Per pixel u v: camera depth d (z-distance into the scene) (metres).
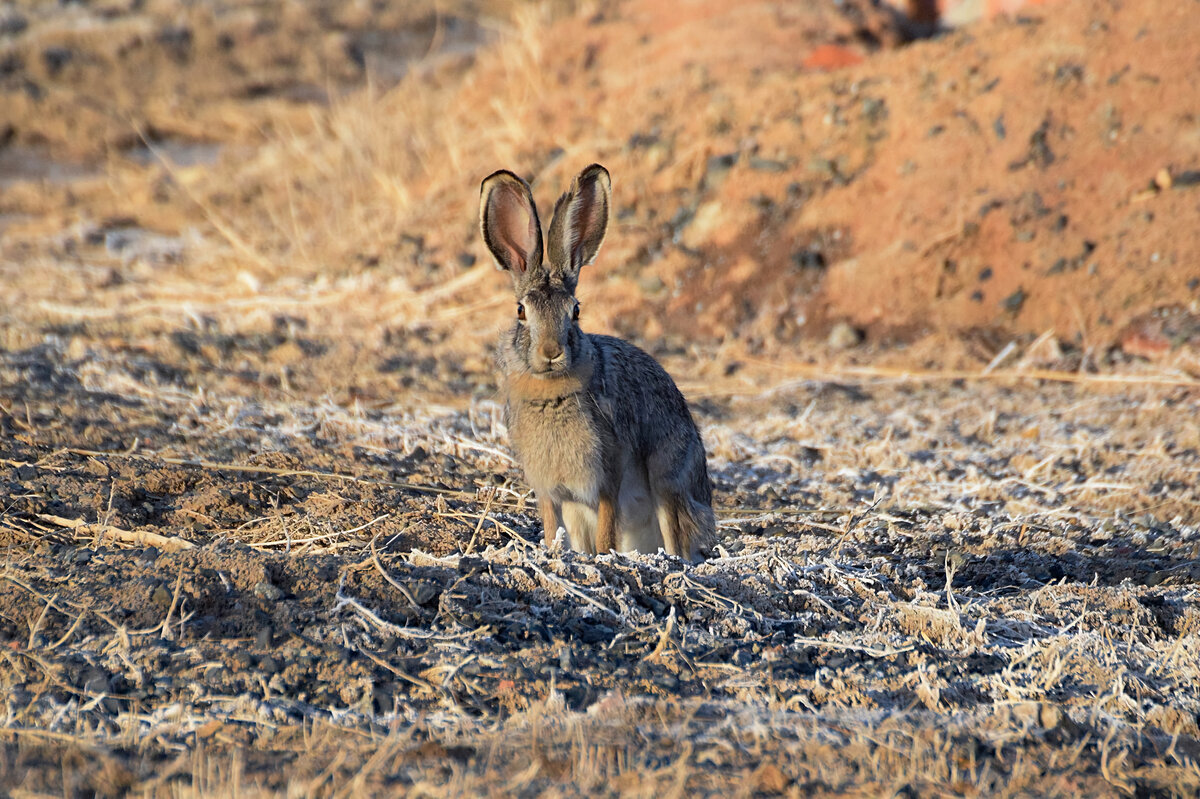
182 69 45.66
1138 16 24.56
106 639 8.51
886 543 13.27
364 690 7.98
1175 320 20.81
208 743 7.13
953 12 32.03
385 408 18.41
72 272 26.05
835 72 27.30
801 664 8.72
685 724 7.48
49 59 44.22
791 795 6.41
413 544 11.39
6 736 7.09
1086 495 15.11
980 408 19.22
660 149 26.86
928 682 8.34
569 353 10.64
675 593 9.70
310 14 51.91
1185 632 9.91
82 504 12.20
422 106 34.62
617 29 32.72
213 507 12.65
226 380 19.23
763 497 15.20
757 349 22.64
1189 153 22.53
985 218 23.03
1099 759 7.20
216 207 31.86
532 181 27.56
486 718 7.66
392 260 26.42
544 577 9.61
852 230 24.22
